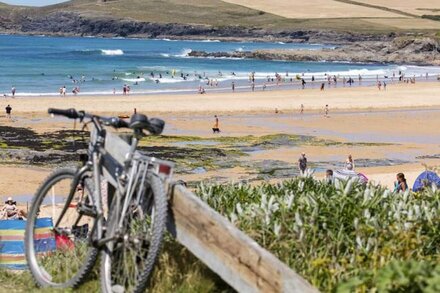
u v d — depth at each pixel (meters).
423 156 49.78
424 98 92.38
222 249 5.44
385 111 78.31
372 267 5.64
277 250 5.96
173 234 5.96
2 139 51.00
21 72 128.75
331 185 7.80
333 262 5.74
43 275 7.07
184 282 6.30
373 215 6.61
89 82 114.75
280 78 129.62
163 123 6.04
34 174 39.62
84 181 6.54
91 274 6.87
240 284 5.24
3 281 7.49
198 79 127.06
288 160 47.19
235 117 69.88
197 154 48.19
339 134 60.22
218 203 7.38
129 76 128.75
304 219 6.31
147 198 5.91
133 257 5.75
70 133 54.69
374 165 45.81
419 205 7.11
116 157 6.21
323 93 98.00
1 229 11.98
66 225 8.08
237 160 46.62
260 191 7.78
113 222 6.05
